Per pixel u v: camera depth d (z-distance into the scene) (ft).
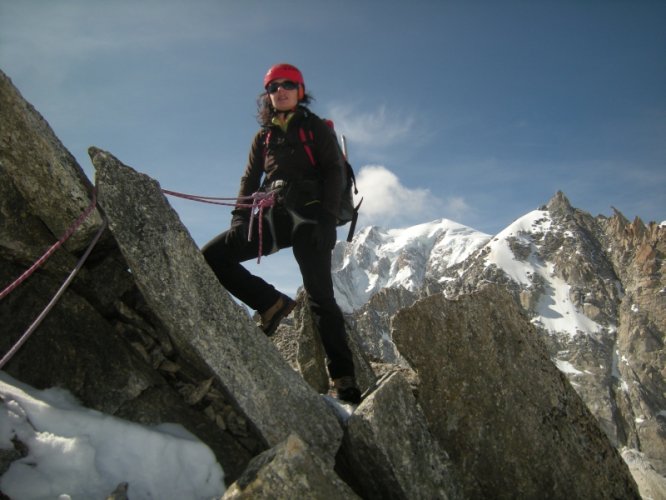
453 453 7.73
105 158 6.79
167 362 7.60
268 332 8.52
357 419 6.65
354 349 9.84
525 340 8.36
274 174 8.32
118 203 6.75
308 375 10.05
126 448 6.16
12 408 5.88
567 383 8.38
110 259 7.79
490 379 8.04
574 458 7.78
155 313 7.22
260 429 6.63
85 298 7.65
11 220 6.92
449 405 7.91
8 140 6.55
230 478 6.62
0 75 6.39
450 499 6.78
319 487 5.46
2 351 6.79
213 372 6.67
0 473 5.38
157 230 6.84
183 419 6.97
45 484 5.48
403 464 6.58
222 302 6.98
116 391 6.84
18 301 7.07
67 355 6.92
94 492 5.65
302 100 8.57
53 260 7.21
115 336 7.29
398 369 10.00
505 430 7.82
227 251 8.30
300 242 7.95
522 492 7.61
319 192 8.16
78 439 5.91
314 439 6.82
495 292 8.55
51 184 6.71
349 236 8.74
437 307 8.30
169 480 6.13
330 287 8.07
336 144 8.25
